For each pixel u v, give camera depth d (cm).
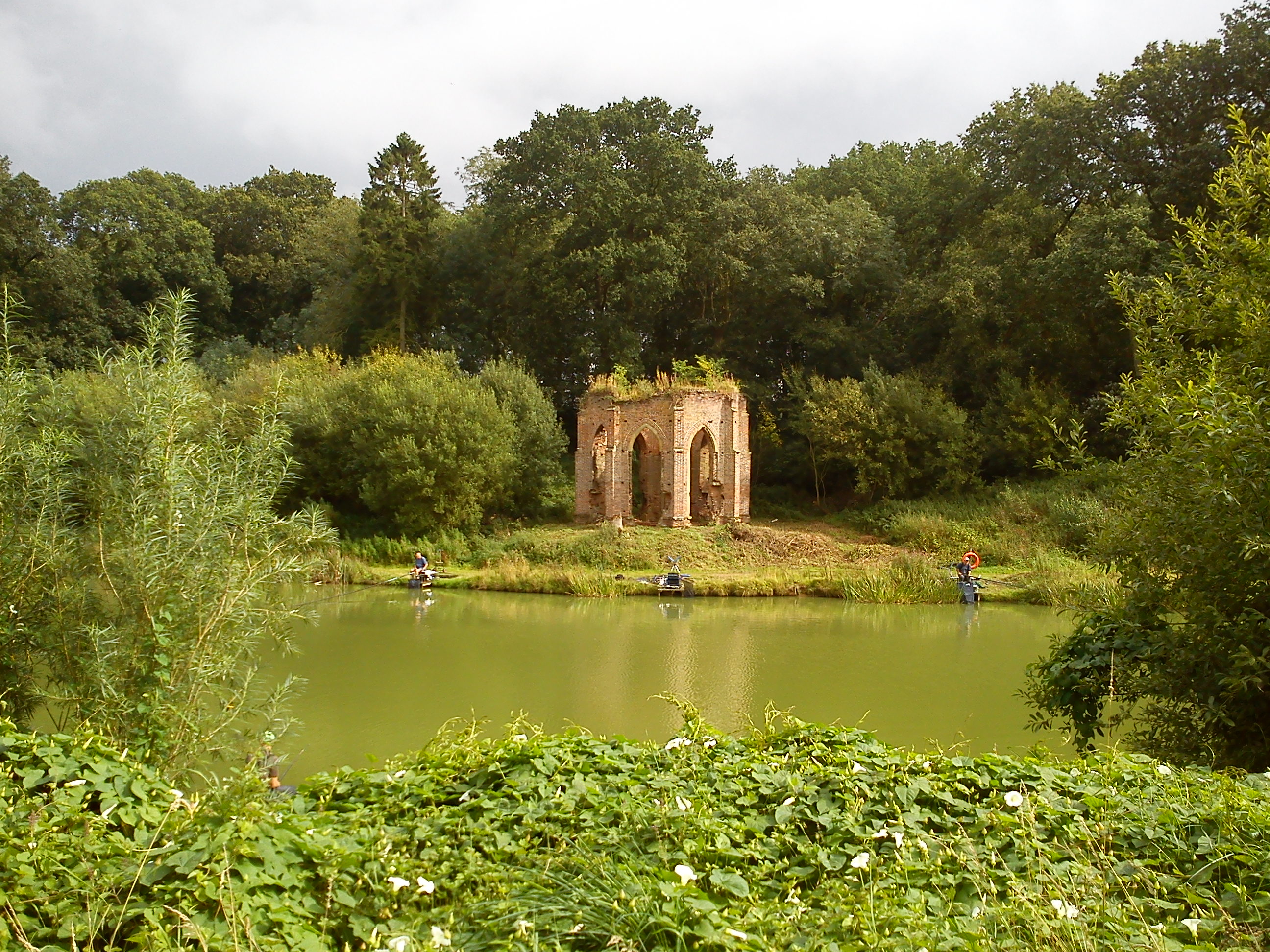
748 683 1487
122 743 762
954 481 3794
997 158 4175
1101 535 864
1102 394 981
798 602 2559
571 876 490
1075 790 585
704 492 3806
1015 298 3928
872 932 420
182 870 438
